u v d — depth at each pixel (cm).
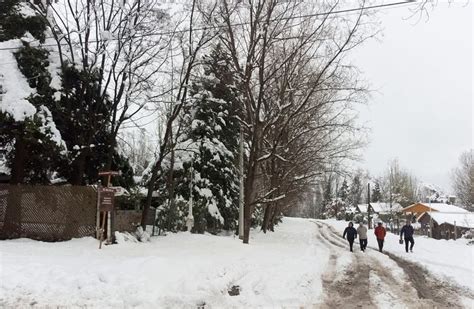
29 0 1872
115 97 1923
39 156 1748
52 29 1758
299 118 2923
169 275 1070
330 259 1894
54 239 1612
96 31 1855
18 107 1533
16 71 1666
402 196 8000
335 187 11756
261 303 995
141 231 1989
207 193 2814
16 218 1625
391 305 1034
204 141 2917
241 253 1758
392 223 7119
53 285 920
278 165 3309
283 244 2625
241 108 2669
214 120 2977
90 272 1016
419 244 2961
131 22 1842
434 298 1134
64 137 1906
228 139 3095
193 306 907
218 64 2398
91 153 1988
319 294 1124
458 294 1192
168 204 2555
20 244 1419
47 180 1933
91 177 2086
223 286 1093
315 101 2762
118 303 870
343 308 992
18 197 1634
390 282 1357
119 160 2130
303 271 1445
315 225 5888
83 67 1869
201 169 2872
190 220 2472
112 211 1666
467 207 7069
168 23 1923
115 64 1873
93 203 1662
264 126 2456
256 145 2330
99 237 1627
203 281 1076
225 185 2991
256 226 4275
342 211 10256
